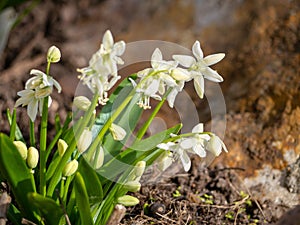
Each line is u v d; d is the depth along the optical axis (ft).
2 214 1.16
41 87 1.12
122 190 1.20
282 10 1.95
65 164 1.18
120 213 1.12
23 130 1.69
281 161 1.60
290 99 1.71
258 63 1.85
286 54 1.84
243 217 1.48
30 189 1.18
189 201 1.49
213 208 1.49
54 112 1.78
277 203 1.53
